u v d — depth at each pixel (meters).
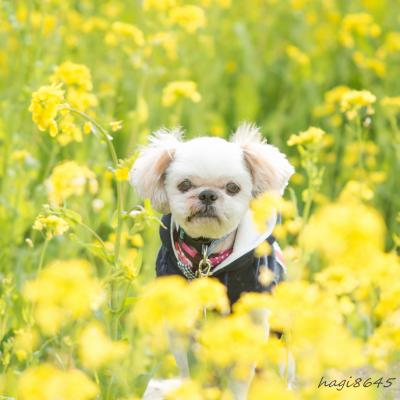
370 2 15.98
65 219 6.07
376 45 15.05
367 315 6.94
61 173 7.17
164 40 10.60
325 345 3.95
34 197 9.35
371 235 4.12
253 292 6.46
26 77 10.53
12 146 9.33
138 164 6.98
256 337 4.01
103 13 14.76
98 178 9.71
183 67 12.71
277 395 3.81
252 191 7.06
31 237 9.20
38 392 3.78
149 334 7.02
